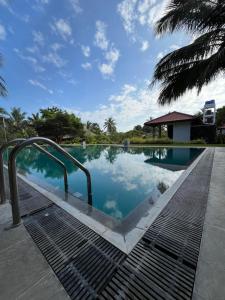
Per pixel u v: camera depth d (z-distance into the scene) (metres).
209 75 4.42
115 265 1.29
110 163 7.97
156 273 1.20
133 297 1.03
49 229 1.81
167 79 5.28
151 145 15.40
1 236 1.68
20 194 2.88
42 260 1.35
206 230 1.72
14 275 1.19
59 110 28.36
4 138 19.06
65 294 1.05
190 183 3.25
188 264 1.28
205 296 1.01
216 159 5.91
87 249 1.49
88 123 41.94
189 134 17.27
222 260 1.30
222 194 2.68
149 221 1.93
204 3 3.93
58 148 2.44
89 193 3.07
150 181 4.84
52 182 4.84
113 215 2.95
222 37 4.21
